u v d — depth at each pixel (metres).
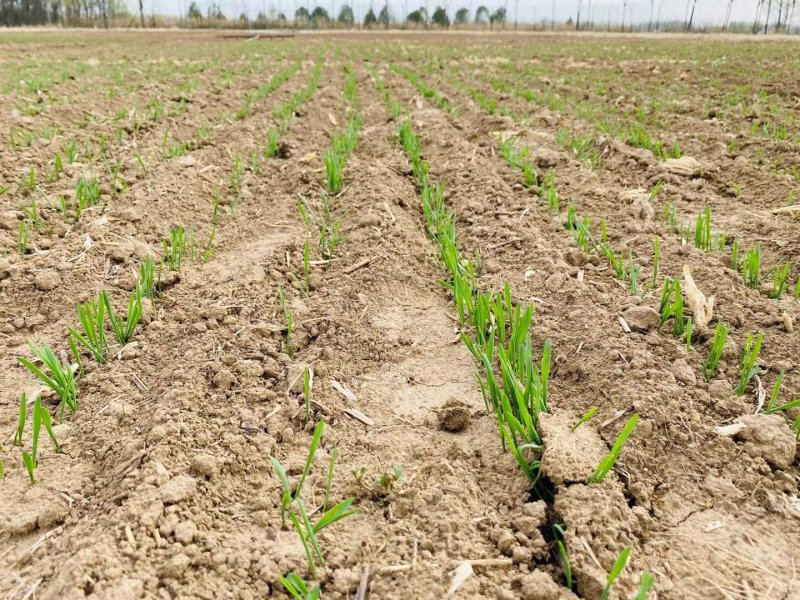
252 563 1.59
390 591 1.51
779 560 1.59
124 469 1.87
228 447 1.99
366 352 2.60
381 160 5.14
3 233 3.53
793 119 6.37
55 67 12.12
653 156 5.09
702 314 2.59
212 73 11.69
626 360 2.33
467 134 6.30
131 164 4.96
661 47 21.08
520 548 1.62
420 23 55.41
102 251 3.39
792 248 3.25
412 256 3.41
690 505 1.78
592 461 1.87
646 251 3.36
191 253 3.51
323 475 1.94
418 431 2.15
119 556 1.53
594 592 1.50
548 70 13.05
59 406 2.28
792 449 1.93
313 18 58.91
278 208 4.26
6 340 2.70
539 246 3.36
